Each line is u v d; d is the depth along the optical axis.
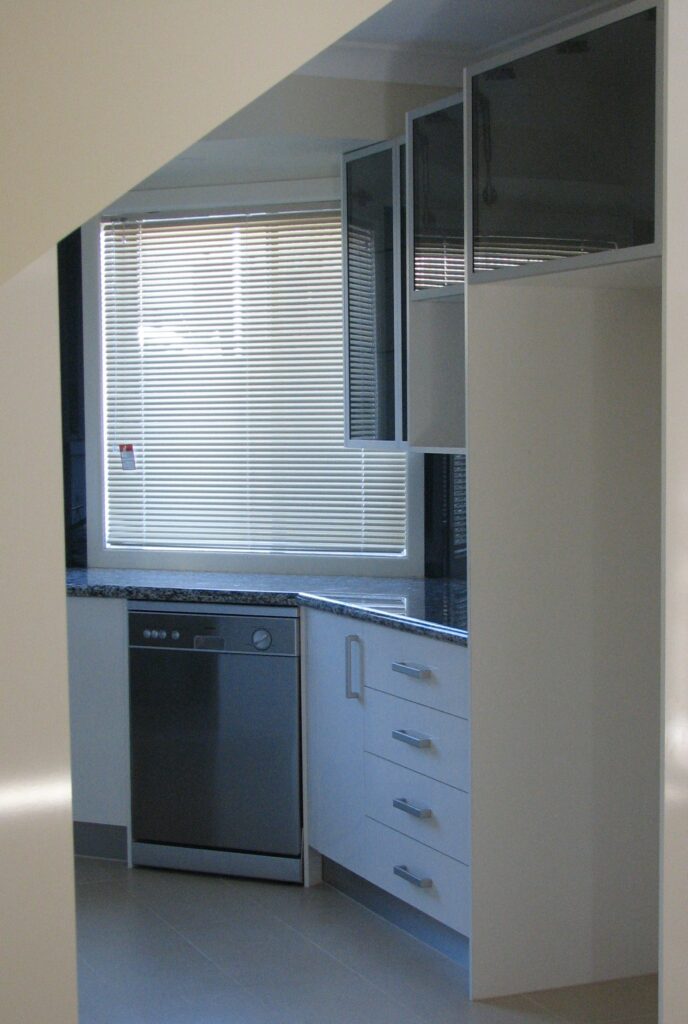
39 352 1.86
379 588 4.29
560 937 3.40
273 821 4.22
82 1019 3.24
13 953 1.88
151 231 4.86
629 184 2.70
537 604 3.32
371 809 3.82
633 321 3.37
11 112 1.53
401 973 3.52
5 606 1.85
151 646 4.31
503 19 3.78
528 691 3.33
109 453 4.96
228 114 1.60
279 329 4.75
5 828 1.87
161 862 4.39
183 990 3.42
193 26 1.57
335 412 4.70
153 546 4.94
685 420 2.55
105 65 1.54
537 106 2.97
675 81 2.53
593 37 2.78
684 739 2.58
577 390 3.33
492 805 3.32
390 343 4.16
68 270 4.92
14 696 1.87
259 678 4.18
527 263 3.05
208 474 4.86
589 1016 3.22
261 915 3.97
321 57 4.06
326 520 4.73
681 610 2.56
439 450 3.85
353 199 4.31
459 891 3.43
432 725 3.51
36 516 1.87
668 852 2.59
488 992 3.34
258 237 4.75
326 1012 3.27
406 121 3.87
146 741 4.36
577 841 3.40
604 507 3.37
